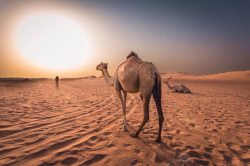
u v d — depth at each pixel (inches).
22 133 254.4
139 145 229.0
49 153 199.9
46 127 286.4
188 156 208.8
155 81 235.3
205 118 388.2
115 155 199.0
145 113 238.8
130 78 243.9
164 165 187.0
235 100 697.6
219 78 4165.8
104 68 320.8
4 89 890.1
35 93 760.3
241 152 229.8
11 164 174.7
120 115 390.9
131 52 263.1
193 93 957.2
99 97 714.8
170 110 467.5
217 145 246.4
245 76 3892.7
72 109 440.1
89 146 220.7
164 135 270.2
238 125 343.6
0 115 337.7
